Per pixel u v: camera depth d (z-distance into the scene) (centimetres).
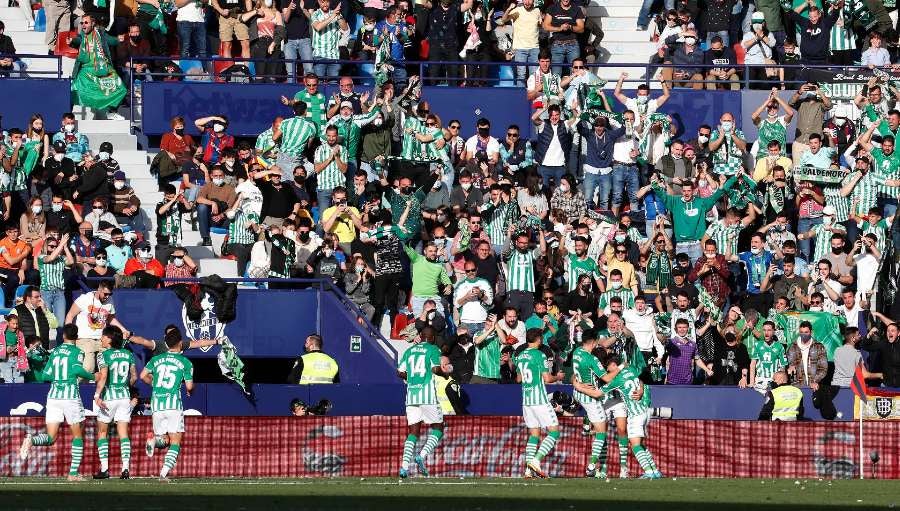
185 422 7138
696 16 10606
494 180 9250
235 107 10012
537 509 5003
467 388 7931
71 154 9356
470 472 7306
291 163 9300
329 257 8681
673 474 7394
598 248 9038
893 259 8719
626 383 6831
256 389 7894
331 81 10150
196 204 9169
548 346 8112
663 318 8388
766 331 8225
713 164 9725
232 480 6594
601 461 7238
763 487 6109
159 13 10256
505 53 10644
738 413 8038
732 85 10500
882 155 9456
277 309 8456
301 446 7225
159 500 5244
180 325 8331
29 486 6009
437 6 10431
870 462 7350
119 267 8656
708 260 8706
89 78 9881
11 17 10700
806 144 9762
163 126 9925
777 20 10562
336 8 10319
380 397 7894
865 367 8312
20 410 7694
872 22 10469
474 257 8756
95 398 6656
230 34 10338
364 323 8481
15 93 9888
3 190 9019
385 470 7275
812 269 8888
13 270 8412
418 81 9788
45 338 8019
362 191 9125
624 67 10688
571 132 9688
